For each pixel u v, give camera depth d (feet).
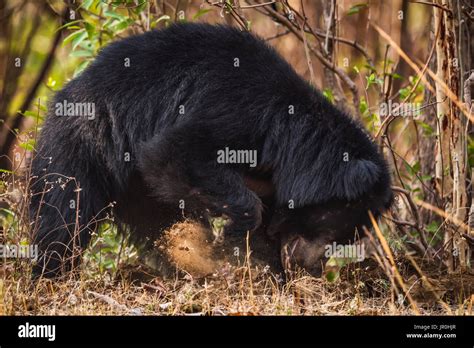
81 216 24.99
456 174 25.22
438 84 25.84
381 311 21.93
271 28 41.83
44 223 24.70
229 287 22.34
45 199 24.82
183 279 25.39
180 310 21.53
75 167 24.93
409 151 33.73
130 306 22.07
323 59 30.14
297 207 24.84
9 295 21.06
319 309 21.63
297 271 24.80
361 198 24.20
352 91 30.45
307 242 25.18
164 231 26.84
